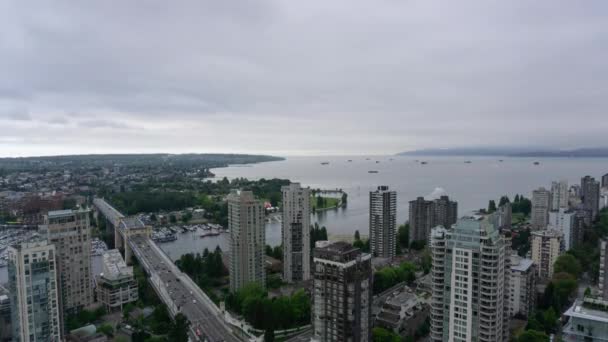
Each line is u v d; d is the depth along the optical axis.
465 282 194.62
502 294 198.25
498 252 189.50
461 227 198.38
